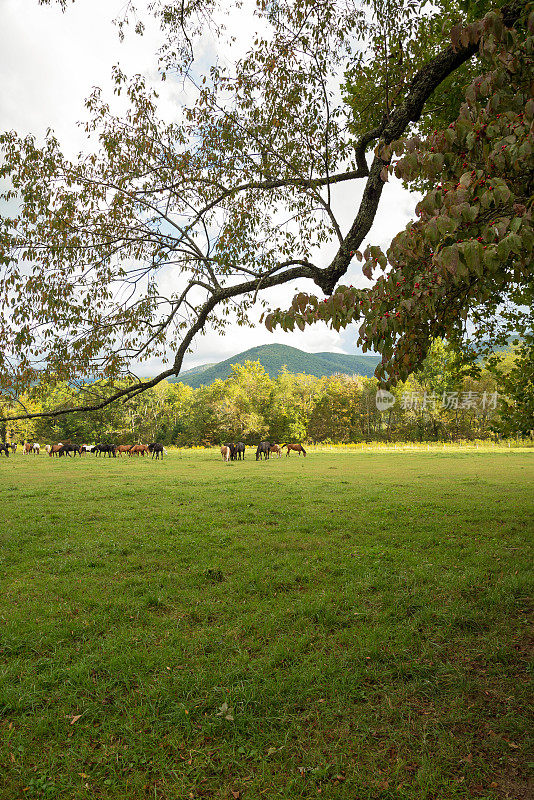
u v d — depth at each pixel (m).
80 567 8.91
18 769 3.65
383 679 4.87
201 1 5.95
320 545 10.27
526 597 6.74
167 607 6.93
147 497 17.92
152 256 6.11
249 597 7.25
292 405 87.56
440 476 24.66
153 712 4.33
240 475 26.67
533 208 2.52
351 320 3.30
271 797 3.38
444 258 2.53
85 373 5.57
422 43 6.84
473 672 4.92
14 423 75.38
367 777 3.53
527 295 8.77
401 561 8.77
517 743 3.84
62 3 5.38
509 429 9.23
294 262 5.66
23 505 16.14
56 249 5.55
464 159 3.07
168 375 5.98
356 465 33.81
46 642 5.73
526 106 2.74
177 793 3.42
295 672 4.93
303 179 6.27
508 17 3.86
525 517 12.57
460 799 3.28
